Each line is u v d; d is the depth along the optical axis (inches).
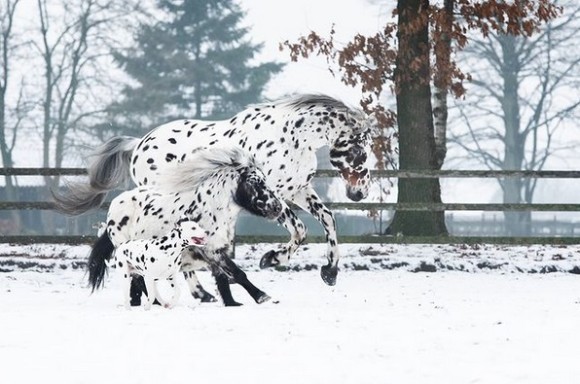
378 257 847.7
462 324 489.4
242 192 545.6
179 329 466.3
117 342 433.7
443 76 1003.3
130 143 651.5
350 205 856.9
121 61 2600.9
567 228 2610.7
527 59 2642.7
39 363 392.2
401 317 513.0
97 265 575.5
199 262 563.2
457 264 836.6
